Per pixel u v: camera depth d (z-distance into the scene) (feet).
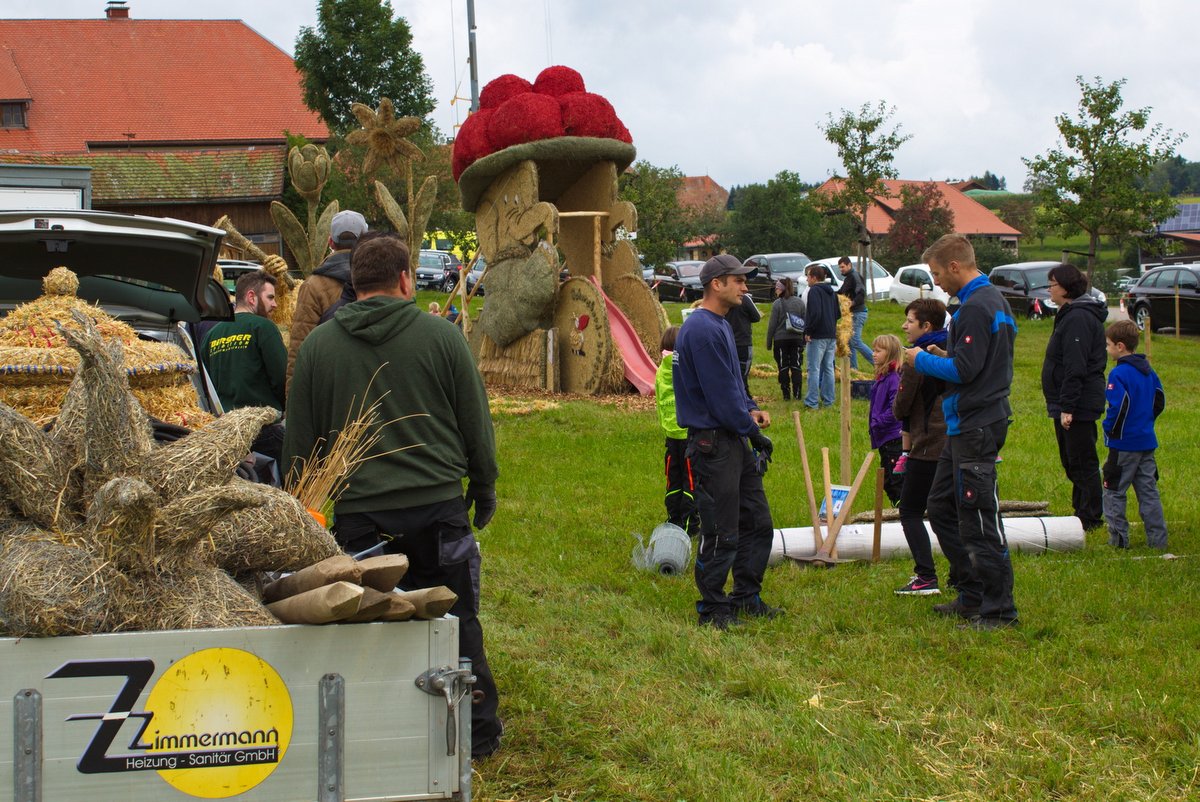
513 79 56.03
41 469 10.28
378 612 10.27
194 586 10.45
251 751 10.13
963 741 14.99
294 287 31.50
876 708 16.12
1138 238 94.22
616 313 55.11
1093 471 27.14
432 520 13.94
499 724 14.69
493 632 19.60
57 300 15.37
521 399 49.90
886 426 28.09
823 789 13.65
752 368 63.21
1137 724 15.34
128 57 168.66
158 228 17.06
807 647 18.85
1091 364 26.89
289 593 11.19
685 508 26.55
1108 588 21.93
